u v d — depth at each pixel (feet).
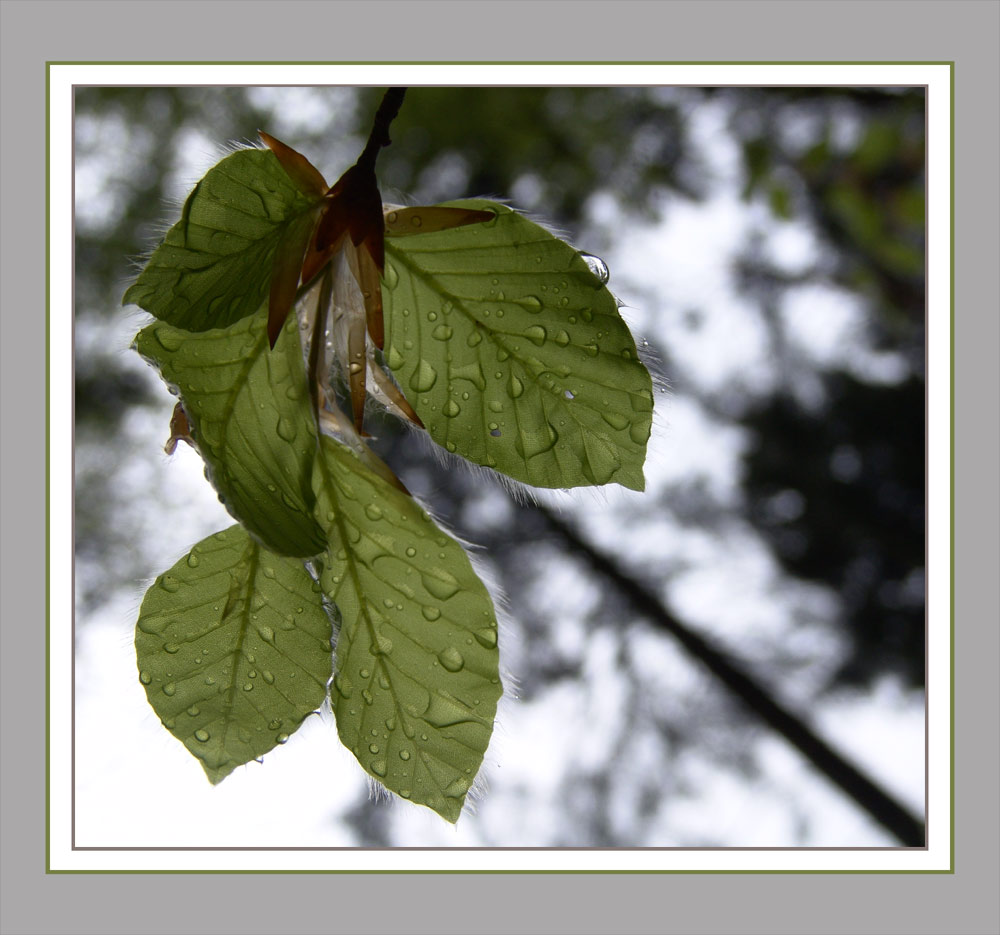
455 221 1.18
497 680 1.19
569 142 4.31
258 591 1.19
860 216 3.51
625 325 1.19
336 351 1.18
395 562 1.19
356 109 4.12
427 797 1.19
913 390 4.50
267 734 1.19
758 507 4.77
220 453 1.13
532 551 5.05
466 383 1.20
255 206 1.14
